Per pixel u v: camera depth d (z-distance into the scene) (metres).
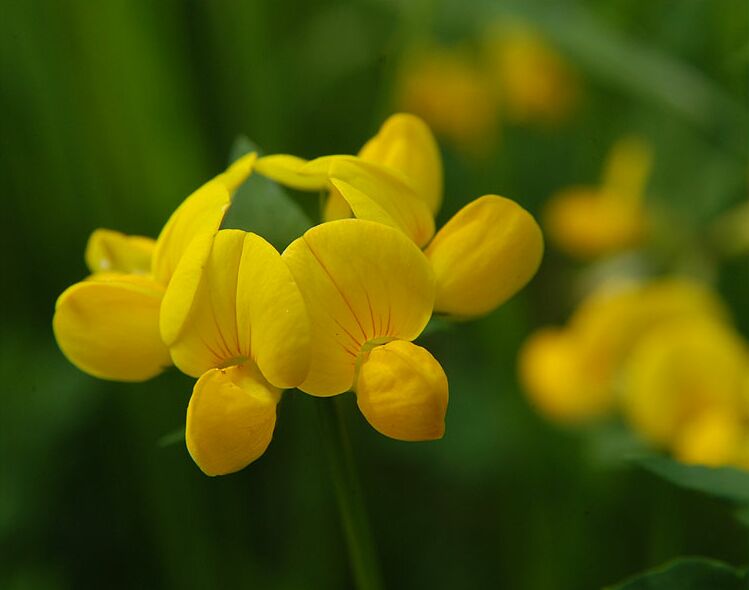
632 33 0.28
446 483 0.26
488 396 0.27
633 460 0.17
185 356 0.17
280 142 0.26
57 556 0.23
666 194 0.28
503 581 0.24
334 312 0.17
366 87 0.32
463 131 0.33
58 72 0.24
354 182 0.17
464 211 0.18
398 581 0.24
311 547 0.23
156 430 0.23
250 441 0.17
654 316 0.25
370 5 0.32
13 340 0.25
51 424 0.24
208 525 0.23
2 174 0.25
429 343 0.28
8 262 0.25
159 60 0.24
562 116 0.33
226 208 0.17
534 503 0.24
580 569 0.23
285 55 0.31
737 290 0.27
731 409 0.23
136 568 0.23
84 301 0.18
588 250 0.28
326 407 0.18
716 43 0.26
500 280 0.18
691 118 0.25
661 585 0.17
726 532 0.23
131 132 0.24
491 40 0.33
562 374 0.24
